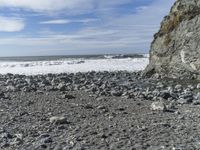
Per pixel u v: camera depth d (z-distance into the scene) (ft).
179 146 30.09
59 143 31.27
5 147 30.27
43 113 44.55
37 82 86.79
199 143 30.94
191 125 37.83
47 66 204.64
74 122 39.42
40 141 31.76
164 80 93.45
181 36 95.76
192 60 90.17
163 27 103.40
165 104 50.85
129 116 42.86
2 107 48.75
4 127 37.27
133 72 125.39
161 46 101.76
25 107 48.80
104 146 30.45
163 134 34.17
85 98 57.47
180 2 100.22
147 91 66.90
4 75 118.73
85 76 111.86
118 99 56.85
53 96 59.21
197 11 95.30
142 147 29.99
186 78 91.56
